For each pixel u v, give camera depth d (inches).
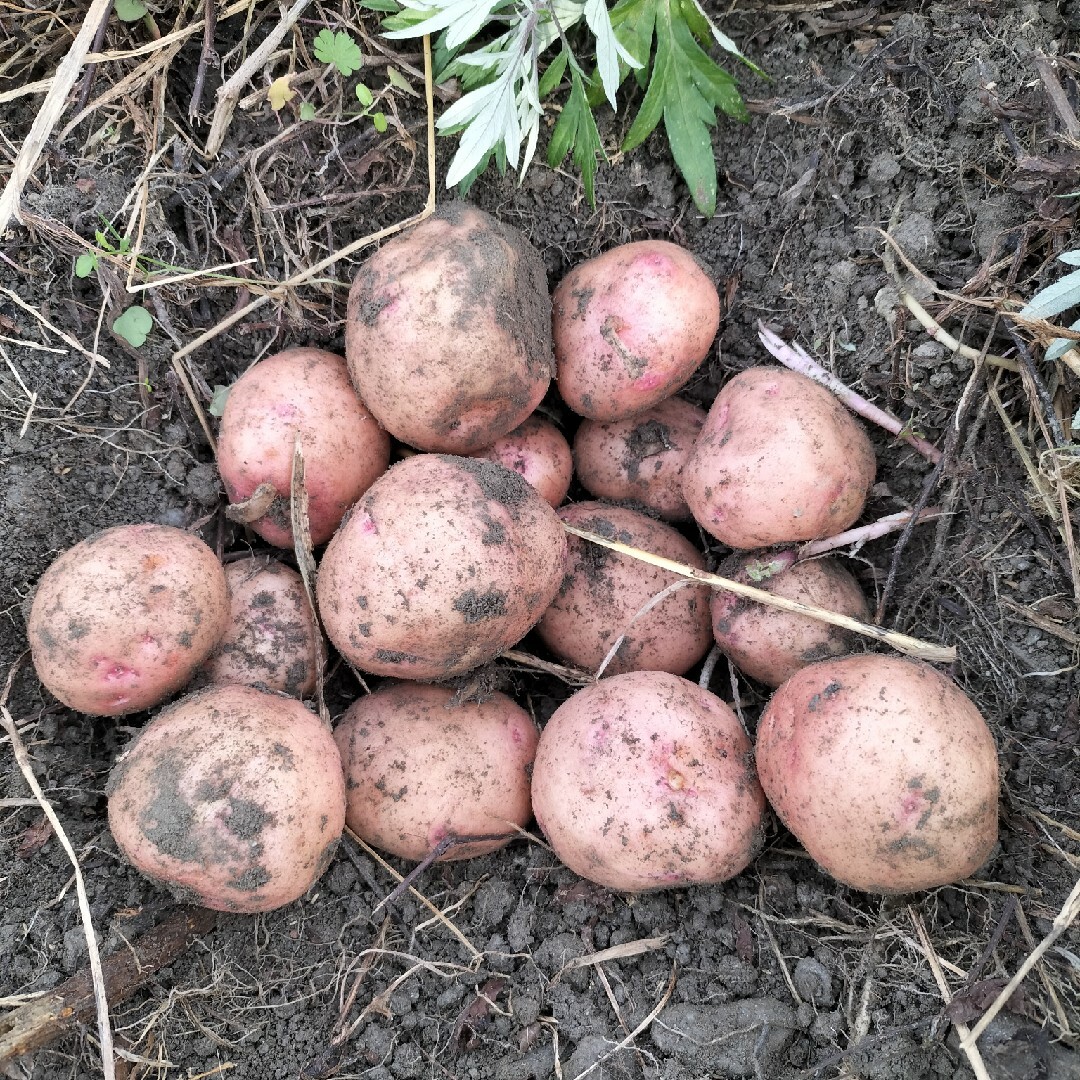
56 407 14.3
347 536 12.9
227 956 13.6
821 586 14.5
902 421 15.0
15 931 13.0
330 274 15.6
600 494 16.6
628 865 12.7
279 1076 13.0
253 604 14.3
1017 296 14.0
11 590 14.0
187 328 15.3
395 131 15.3
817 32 15.4
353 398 14.4
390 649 12.7
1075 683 13.6
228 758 11.9
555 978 13.4
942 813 11.5
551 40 14.9
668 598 15.1
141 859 11.8
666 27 15.2
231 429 14.1
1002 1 14.2
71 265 14.4
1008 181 14.0
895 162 14.8
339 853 14.3
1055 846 13.1
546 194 15.9
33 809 13.6
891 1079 12.3
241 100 14.8
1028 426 14.0
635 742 12.8
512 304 13.6
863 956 13.1
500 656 15.1
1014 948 12.8
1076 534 13.6
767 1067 12.5
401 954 13.7
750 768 13.1
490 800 13.8
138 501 15.0
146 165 14.7
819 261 15.5
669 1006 13.0
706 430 14.8
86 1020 12.3
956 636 14.4
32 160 13.6
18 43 14.8
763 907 13.7
